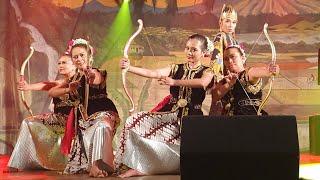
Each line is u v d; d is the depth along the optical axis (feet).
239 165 6.29
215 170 6.33
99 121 15.75
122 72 17.97
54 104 17.58
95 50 20.08
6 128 20.45
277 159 6.22
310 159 17.01
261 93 17.15
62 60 17.70
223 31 18.13
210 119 6.43
